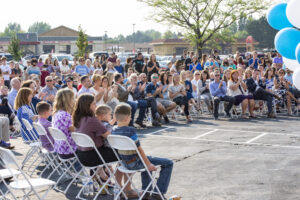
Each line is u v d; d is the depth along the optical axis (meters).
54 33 91.31
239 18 33.53
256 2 32.75
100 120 6.62
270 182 6.95
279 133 11.52
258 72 15.31
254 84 15.02
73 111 6.41
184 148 9.73
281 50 7.35
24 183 5.47
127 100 12.18
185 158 8.73
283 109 17.00
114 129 6.02
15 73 18.70
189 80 15.31
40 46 79.75
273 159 8.51
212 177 7.30
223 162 8.33
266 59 21.94
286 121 13.84
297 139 10.63
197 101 15.48
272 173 7.48
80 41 41.16
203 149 9.58
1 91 12.12
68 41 81.62
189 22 34.06
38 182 5.50
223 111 15.98
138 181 7.20
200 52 34.69
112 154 6.25
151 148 9.80
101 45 84.88
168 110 13.69
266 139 10.68
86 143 6.07
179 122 13.80
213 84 14.76
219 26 33.91
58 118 6.85
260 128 12.40
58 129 6.57
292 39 7.23
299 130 11.98
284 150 9.35
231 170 7.73
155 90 13.37
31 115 8.66
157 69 19.00
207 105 15.41
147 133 11.83
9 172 5.86
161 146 10.01
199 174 7.50
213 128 12.51
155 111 12.98
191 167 8.00
